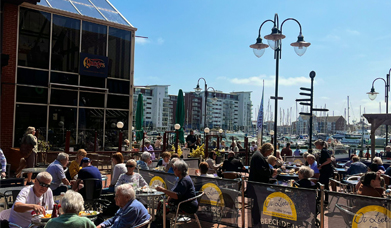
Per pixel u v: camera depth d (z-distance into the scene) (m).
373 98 23.73
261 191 6.44
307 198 5.85
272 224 6.26
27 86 14.84
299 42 12.39
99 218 5.91
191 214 6.46
